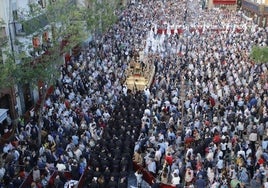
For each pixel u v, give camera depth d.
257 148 21.53
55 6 24.17
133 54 39.75
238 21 58.16
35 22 24.48
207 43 44.66
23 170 19.31
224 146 20.52
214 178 18.19
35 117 24.92
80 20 29.34
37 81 24.12
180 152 21.89
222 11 69.69
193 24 54.91
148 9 68.94
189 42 45.34
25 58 23.09
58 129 22.70
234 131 22.84
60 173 18.88
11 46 26.27
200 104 26.20
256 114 25.17
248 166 19.50
